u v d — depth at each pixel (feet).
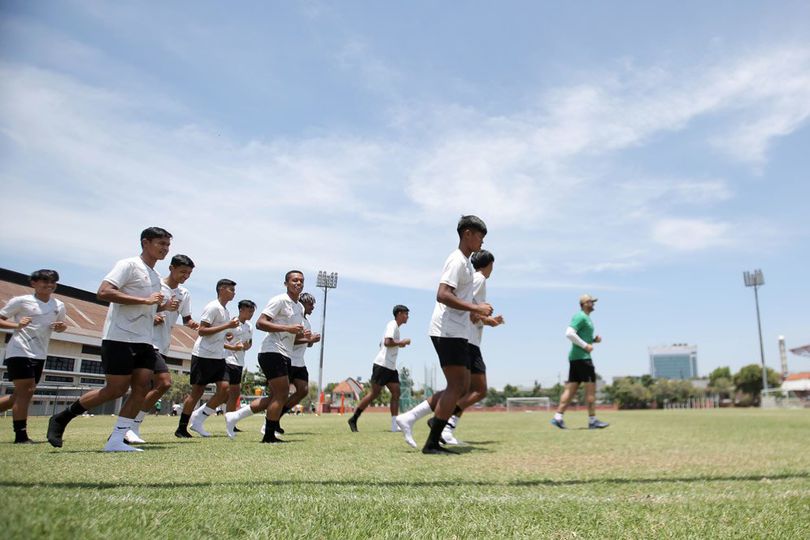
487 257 19.88
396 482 9.76
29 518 5.08
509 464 13.05
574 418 55.77
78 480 8.89
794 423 37.63
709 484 10.02
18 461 11.93
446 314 16.25
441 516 6.89
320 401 108.37
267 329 20.07
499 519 6.82
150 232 16.98
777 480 10.63
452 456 14.84
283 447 17.28
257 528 5.89
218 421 39.22
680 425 34.96
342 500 7.63
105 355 15.88
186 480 9.37
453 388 15.81
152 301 15.94
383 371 29.25
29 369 19.06
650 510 7.49
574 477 10.81
